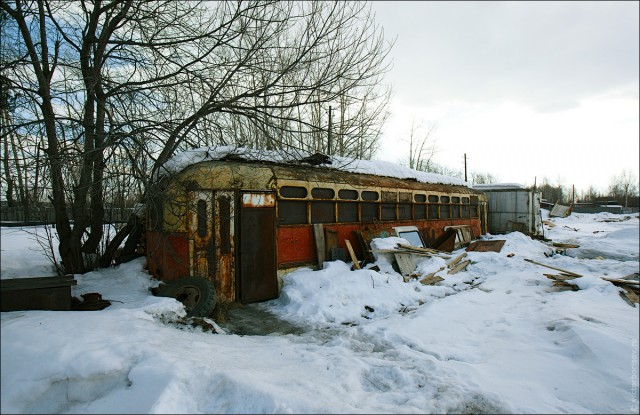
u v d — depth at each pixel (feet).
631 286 24.54
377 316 20.63
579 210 164.55
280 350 14.64
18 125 16.72
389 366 12.88
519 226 56.03
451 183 46.73
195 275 20.36
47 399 9.21
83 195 24.53
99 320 12.79
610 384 11.85
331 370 12.50
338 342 15.90
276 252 23.43
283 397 9.48
